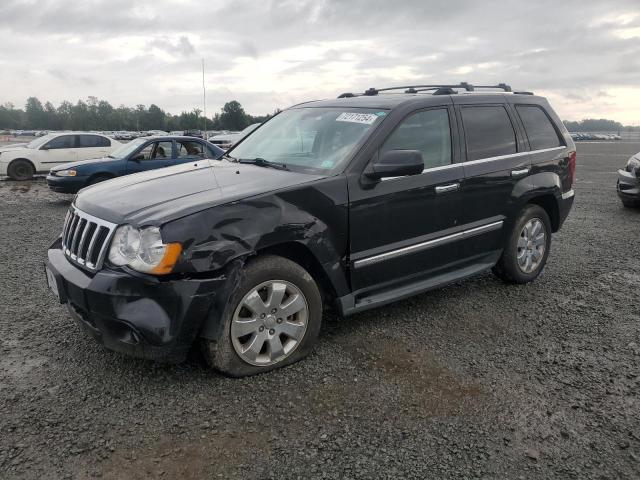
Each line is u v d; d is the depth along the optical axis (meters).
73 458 2.57
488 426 2.89
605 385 3.34
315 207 3.46
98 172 10.76
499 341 3.97
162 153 11.46
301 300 3.44
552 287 5.22
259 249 3.21
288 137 4.40
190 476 2.46
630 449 2.71
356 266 3.72
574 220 8.96
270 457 2.61
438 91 4.59
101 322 3.03
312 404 3.07
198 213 3.02
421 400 3.13
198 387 3.21
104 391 3.15
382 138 3.88
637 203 9.85
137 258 2.93
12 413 2.91
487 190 4.55
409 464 2.57
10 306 4.51
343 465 2.56
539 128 5.26
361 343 3.87
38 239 7.35
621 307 4.70
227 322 3.15
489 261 4.79
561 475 2.52
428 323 4.27
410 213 3.98
